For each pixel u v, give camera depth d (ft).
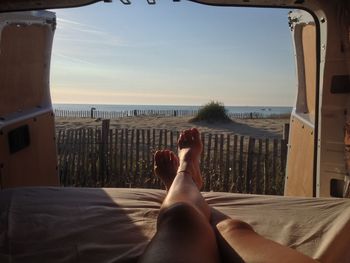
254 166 21.30
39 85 12.55
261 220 7.30
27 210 7.77
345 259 6.07
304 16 10.67
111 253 6.16
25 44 11.66
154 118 70.13
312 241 6.46
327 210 7.61
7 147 10.46
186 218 5.23
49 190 9.05
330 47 9.43
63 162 24.71
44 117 12.45
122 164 23.86
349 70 9.22
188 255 4.46
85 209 7.82
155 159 10.07
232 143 24.75
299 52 11.53
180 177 8.14
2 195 8.61
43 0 9.70
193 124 55.42
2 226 7.13
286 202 8.23
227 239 5.23
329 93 9.52
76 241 6.57
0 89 10.45
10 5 9.91
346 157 9.30
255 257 4.60
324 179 9.59
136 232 6.81
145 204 8.18
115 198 8.57
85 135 24.44
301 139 10.95
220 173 21.57
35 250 6.34
